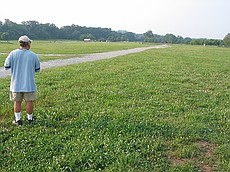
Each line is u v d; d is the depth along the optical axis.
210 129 4.61
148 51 31.12
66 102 5.99
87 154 3.47
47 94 6.67
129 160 3.36
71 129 4.33
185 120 5.02
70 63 15.92
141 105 5.97
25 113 5.04
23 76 4.26
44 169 3.15
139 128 4.46
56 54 23.92
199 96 7.18
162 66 14.14
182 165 3.34
